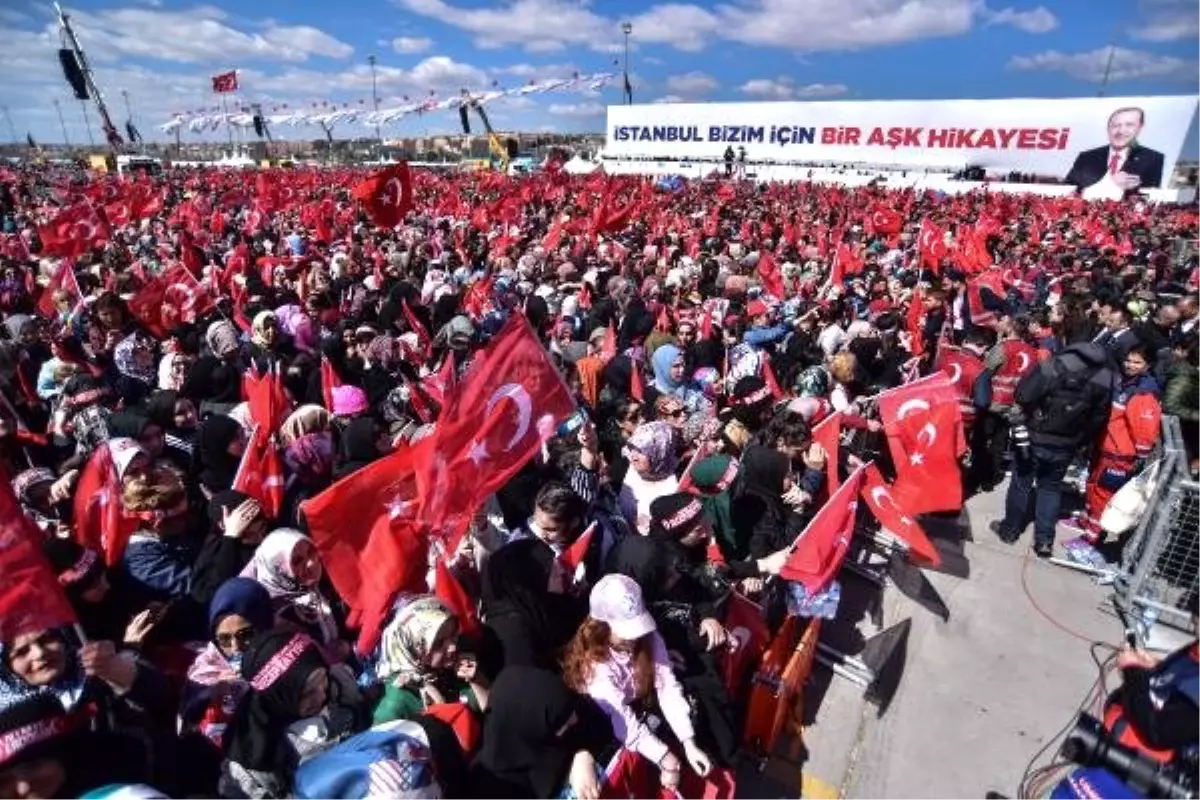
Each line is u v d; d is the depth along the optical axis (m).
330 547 3.54
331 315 9.77
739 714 4.25
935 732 4.62
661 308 9.66
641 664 3.37
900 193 38.56
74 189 23.80
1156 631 5.24
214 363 6.88
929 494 5.54
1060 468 6.37
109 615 3.69
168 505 3.88
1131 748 2.79
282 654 2.83
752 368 7.37
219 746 3.12
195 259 12.27
